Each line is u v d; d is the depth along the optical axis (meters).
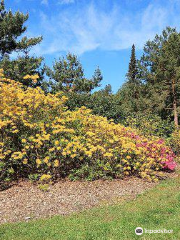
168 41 28.89
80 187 7.57
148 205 6.27
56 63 21.25
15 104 8.84
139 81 33.75
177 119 26.41
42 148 8.38
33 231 5.04
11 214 5.95
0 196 6.84
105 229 5.04
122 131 10.22
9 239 4.75
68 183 7.80
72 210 6.23
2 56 20.92
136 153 8.91
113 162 8.88
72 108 15.91
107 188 7.68
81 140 8.65
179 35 28.55
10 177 7.87
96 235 4.79
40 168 8.25
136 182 8.44
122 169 8.80
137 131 13.12
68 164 8.58
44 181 7.77
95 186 7.74
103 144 8.98
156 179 8.66
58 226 5.25
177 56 27.70
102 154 8.85
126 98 32.59
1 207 6.26
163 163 10.08
